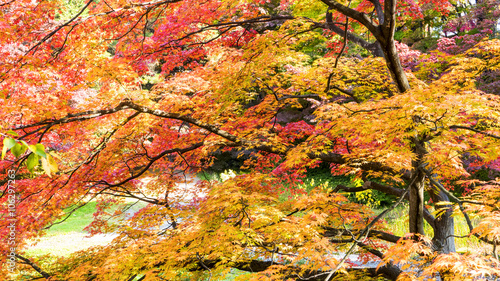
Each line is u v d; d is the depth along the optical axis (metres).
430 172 3.53
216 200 3.43
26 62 4.34
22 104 3.88
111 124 4.77
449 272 2.31
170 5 6.22
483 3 11.27
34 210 4.65
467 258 2.15
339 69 4.98
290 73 5.69
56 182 4.85
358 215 4.38
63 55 4.89
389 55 3.72
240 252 3.28
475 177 9.30
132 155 5.63
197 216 3.95
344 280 4.02
